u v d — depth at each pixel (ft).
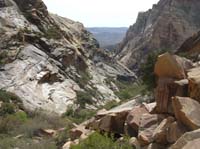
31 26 139.54
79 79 134.00
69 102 108.68
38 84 110.32
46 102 102.53
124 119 41.50
